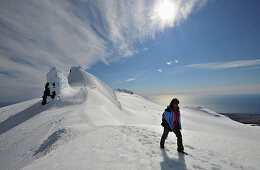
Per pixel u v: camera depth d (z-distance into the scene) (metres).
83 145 6.73
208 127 83.31
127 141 7.17
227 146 6.52
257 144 6.86
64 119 24.58
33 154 10.82
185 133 8.54
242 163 4.92
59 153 5.83
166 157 5.27
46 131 18.86
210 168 4.55
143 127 9.77
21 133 21.39
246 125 108.44
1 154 14.56
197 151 5.87
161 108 134.75
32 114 45.09
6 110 57.84
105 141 7.27
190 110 153.88
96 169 4.43
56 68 53.97
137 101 150.88
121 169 4.45
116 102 87.81
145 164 4.78
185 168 4.53
